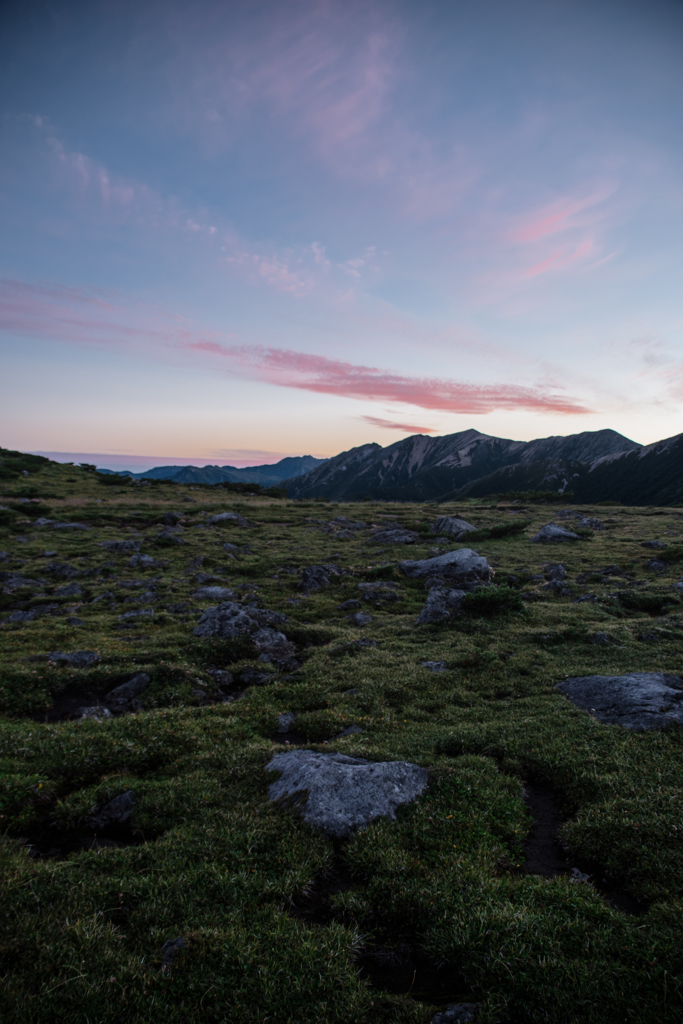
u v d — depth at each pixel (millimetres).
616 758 13414
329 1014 6590
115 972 6871
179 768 13422
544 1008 6680
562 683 20250
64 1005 6316
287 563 51469
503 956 7363
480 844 10125
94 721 16047
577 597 37531
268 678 22109
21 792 11445
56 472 112562
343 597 39719
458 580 42594
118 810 11391
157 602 36312
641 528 72250
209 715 17328
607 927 7938
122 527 69625
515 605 31891
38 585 40125
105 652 23469
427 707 19094
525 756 14242
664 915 8031
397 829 10578
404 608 36500
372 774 12086
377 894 8812
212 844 9812
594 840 10359
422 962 7809
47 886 8367
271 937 7668
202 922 7898
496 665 23094
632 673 19531
